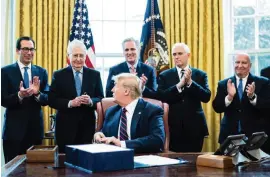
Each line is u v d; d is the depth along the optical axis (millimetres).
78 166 1738
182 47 3734
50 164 1851
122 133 2418
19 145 3400
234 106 3494
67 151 1845
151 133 2357
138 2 5129
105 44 5125
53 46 4762
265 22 4883
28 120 3449
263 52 4875
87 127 3406
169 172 1639
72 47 3467
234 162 1780
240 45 4984
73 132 3348
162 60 4512
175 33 4789
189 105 3662
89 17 5117
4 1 4668
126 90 2449
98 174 1578
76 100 3225
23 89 3279
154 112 2428
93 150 1694
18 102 3342
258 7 4922
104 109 2949
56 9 4754
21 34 4734
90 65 4582
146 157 2035
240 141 1823
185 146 3701
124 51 3760
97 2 5129
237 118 3465
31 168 1750
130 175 1562
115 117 2525
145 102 2498
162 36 4566
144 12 5105
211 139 4715
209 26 4758
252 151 1953
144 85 3453
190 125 3646
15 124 3418
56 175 1571
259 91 3457
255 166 1792
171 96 3584
